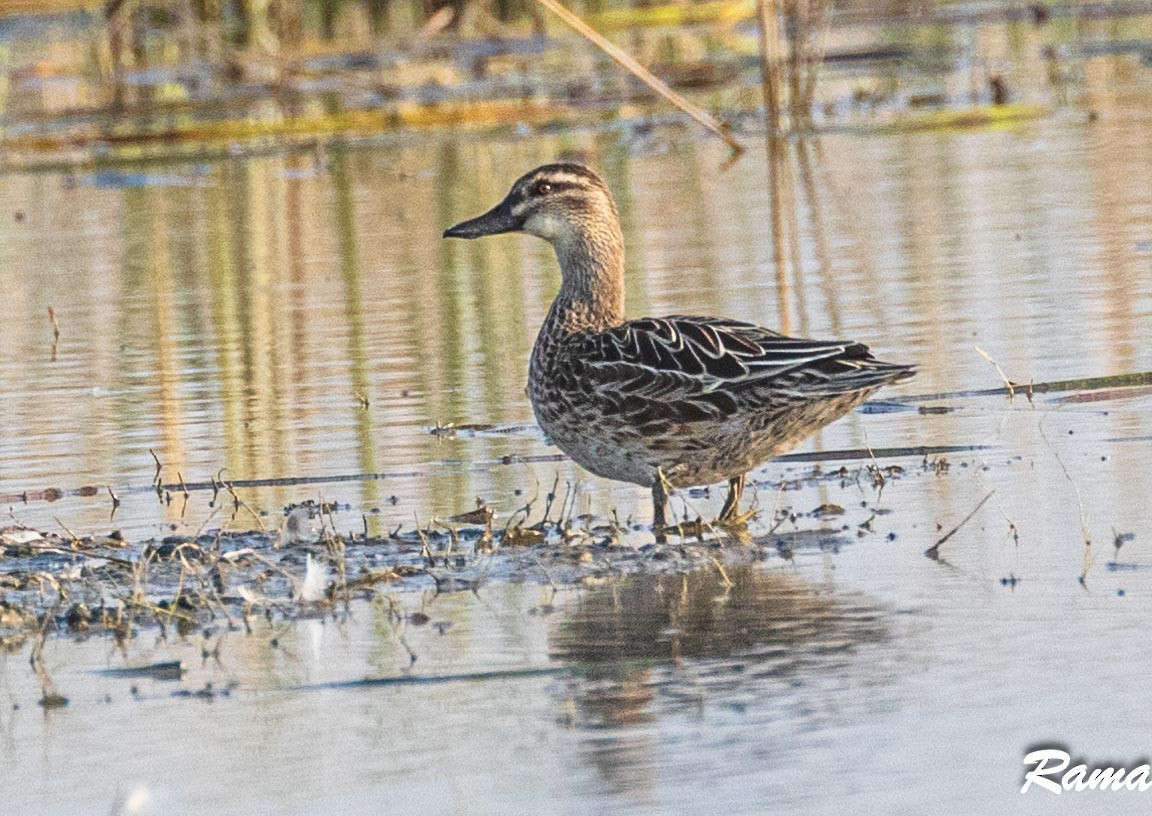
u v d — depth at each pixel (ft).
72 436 47.19
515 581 33.99
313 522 38.68
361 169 88.12
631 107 100.22
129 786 25.46
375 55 111.04
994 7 128.06
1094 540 34.50
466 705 27.81
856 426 45.06
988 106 94.99
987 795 23.95
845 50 114.52
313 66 109.09
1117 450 41.09
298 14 111.86
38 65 111.86
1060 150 82.48
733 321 39.93
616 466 40.19
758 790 24.31
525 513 38.96
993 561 33.68
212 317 60.80
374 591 33.68
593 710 27.32
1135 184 73.51
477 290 62.95
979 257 62.69
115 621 32.42
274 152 93.45
